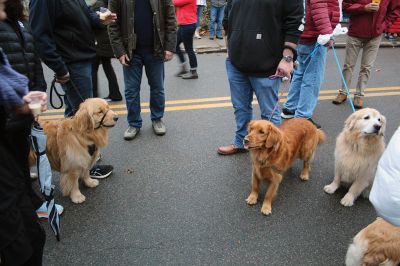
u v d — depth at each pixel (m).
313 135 3.45
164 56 4.16
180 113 5.15
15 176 1.47
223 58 8.30
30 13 2.91
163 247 2.62
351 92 6.04
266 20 3.19
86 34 3.31
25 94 1.51
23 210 1.51
